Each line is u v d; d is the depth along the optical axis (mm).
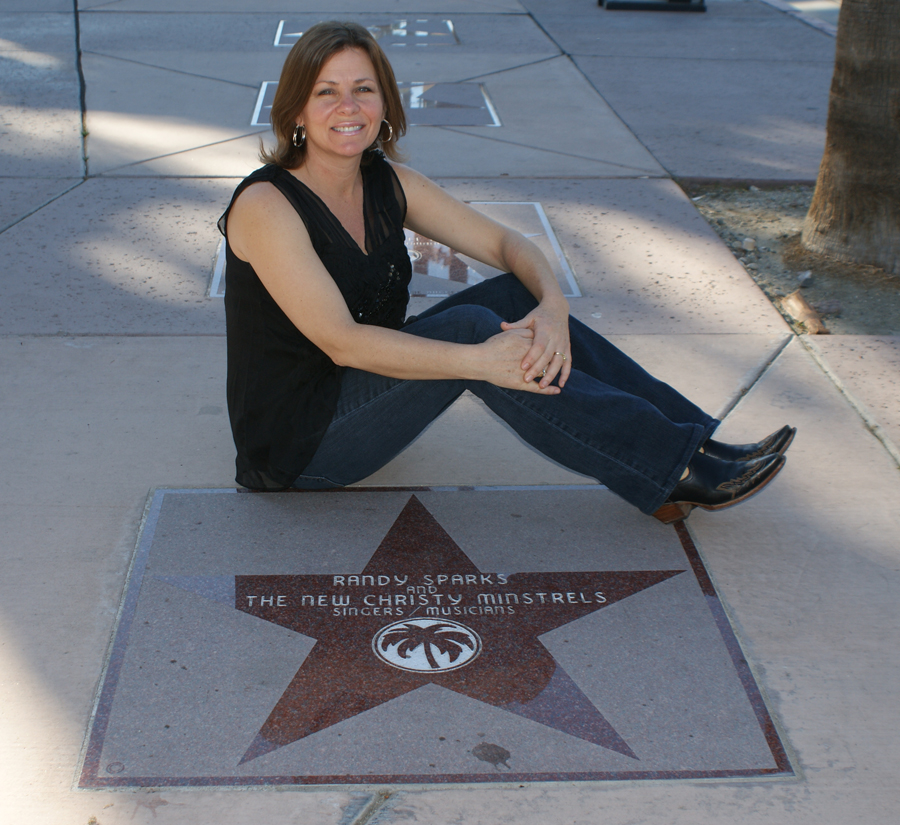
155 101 6012
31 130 5398
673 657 2055
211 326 3430
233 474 2631
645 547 2402
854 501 2598
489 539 2408
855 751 1847
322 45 2070
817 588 2279
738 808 1717
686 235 4359
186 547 2330
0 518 2410
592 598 2219
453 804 1701
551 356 2184
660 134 5762
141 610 2125
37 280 3693
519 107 6199
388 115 2320
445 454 2781
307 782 1732
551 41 7980
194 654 2008
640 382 2416
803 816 1708
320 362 2316
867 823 1698
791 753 1837
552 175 5031
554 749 1816
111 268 3824
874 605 2232
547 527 2465
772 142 5684
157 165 4961
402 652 2033
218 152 5172
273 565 2279
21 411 2865
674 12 9320
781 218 4621
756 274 4043
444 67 7086
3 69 6523
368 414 2307
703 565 2344
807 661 2061
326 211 2213
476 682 1964
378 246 2342
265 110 5902
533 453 2803
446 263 4051
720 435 2863
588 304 3701
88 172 4832
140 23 7957
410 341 2143
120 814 1659
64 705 1879
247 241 2162
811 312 3617
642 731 1866
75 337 3299
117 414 2879
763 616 2186
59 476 2584
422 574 2271
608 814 1695
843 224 4062
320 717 1865
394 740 1820
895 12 3613
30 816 1649
